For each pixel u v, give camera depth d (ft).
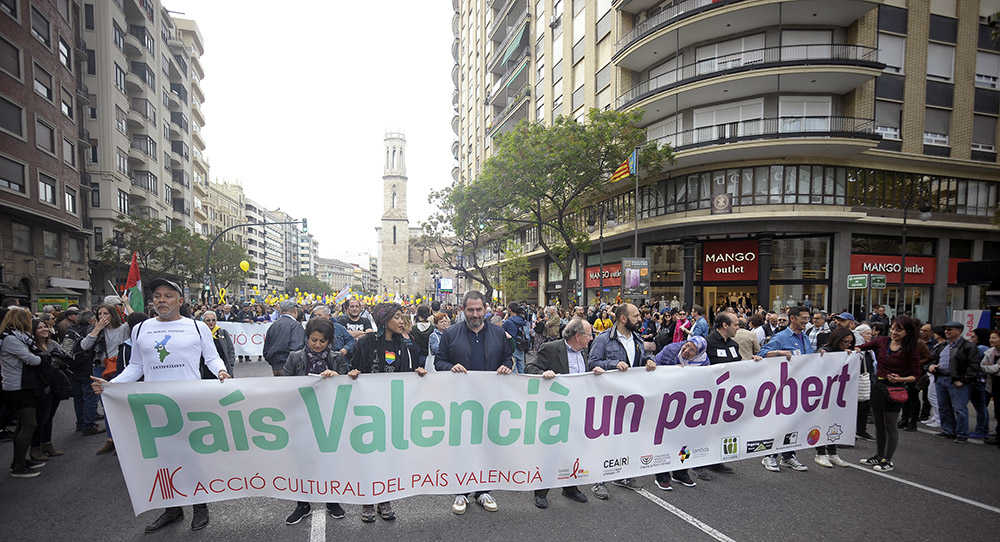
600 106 80.89
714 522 12.34
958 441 20.29
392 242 306.96
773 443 15.74
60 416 24.49
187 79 153.17
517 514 12.90
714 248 68.69
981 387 20.40
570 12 90.17
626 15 74.54
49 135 69.51
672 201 69.15
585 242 70.90
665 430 14.32
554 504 13.61
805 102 60.13
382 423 12.46
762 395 15.52
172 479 11.68
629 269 56.18
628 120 60.49
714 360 16.47
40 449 16.99
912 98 62.75
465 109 163.94
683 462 14.52
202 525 11.94
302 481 12.14
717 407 14.93
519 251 101.81
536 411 13.24
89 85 97.14
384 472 12.40
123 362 19.62
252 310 70.49
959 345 20.44
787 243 63.82
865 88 59.77
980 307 69.15
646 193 73.77
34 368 15.67
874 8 58.13
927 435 21.42
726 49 62.75
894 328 16.08
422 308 25.11
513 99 118.21
